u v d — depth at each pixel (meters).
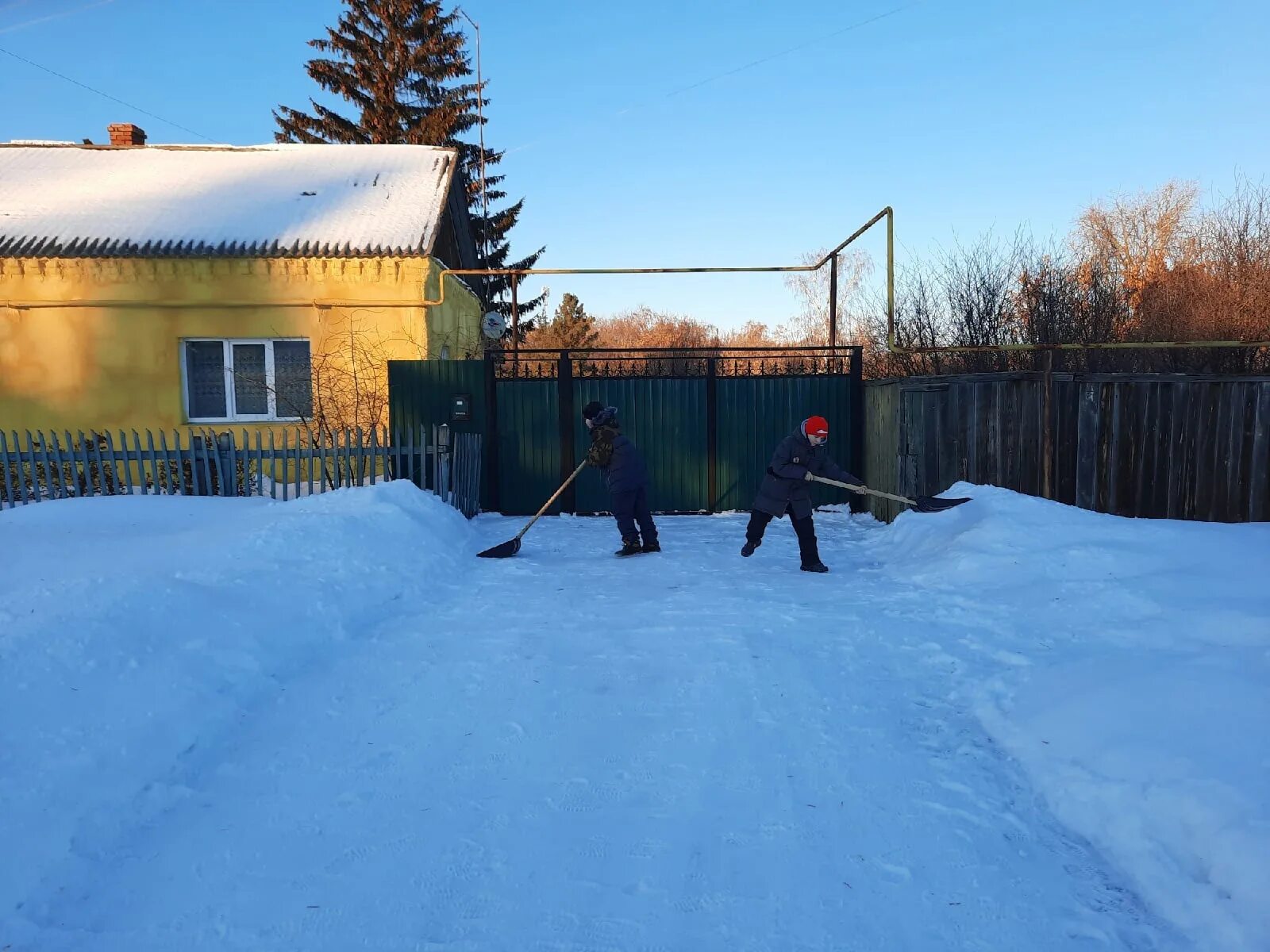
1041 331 12.48
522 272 11.96
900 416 8.91
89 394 12.12
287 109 29.08
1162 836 2.75
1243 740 3.07
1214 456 8.26
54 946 2.33
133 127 16.59
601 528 9.70
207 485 9.16
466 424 10.63
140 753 3.34
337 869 2.72
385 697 4.21
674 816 3.04
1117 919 2.46
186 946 2.34
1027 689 4.05
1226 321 12.57
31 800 2.85
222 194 13.52
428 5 30.08
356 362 12.16
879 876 2.68
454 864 2.75
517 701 4.15
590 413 7.98
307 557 6.08
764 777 3.34
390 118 29.33
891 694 4.20
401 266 12.07
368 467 10.54
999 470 8.60
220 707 3.90
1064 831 2.96
